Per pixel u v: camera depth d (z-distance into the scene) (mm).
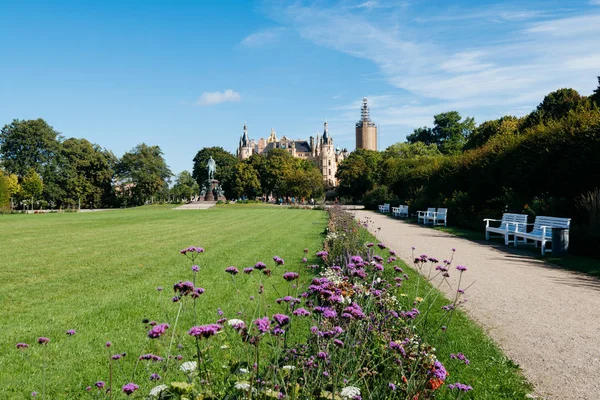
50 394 4371
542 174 19938
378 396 3277
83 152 82562
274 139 186750
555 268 11219
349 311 3580
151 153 93375
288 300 3877
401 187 47719
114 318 6906
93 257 13328
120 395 4184
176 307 7484
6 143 73000
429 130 102562
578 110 20938
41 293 8664
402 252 13773
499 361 5023
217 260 12609
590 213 14641
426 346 3980
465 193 27203
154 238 18906
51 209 78438
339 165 100062
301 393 3002
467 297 7988
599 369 4805
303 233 20938
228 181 103812
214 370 4324
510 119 50969
